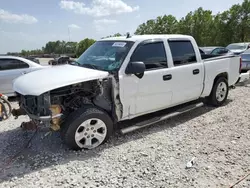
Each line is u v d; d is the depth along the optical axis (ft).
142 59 13.10
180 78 14.78
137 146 12.15
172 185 8.90
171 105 15.12
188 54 15.62
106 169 10.09
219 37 118.62
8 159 11.09
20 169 10.21
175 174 9.60
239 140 12.60
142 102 13.30
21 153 11.66
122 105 12.53
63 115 11.43
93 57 14.23
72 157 11.17
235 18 115.75
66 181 9.30
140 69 11.91
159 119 14.29
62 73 11.91
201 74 16.19
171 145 12.18
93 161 10.77
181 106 17.47
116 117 12.60
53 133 13.85
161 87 13.85
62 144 12.53
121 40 14.01
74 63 14.78
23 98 12.20
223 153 11.22
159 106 14.29
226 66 18.56
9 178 9.56
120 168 10.14
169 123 15.31
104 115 11.99
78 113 11.37
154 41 13.85
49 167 10.33
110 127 12.39
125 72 12.30
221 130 14.02
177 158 10.86
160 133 13.75
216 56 19.34
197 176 9.43
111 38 15.21
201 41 122.31
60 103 11.55
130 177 9.48
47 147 12.26
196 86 16.08
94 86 12.02
